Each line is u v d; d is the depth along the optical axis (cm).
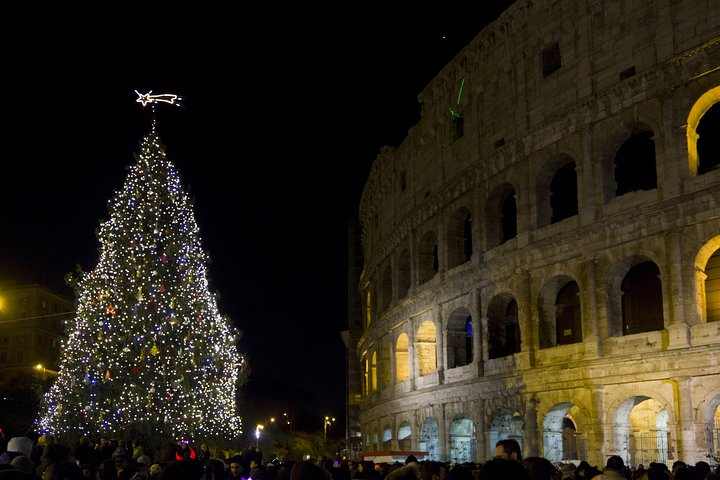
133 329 5669
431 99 7125
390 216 8219
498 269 5797
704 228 4438
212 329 6138
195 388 5862
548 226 5425
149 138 6253
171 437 5662
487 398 5900
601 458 4788
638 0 4969
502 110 6006
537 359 5397
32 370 13662
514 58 5894
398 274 7769
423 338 7162
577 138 5253
